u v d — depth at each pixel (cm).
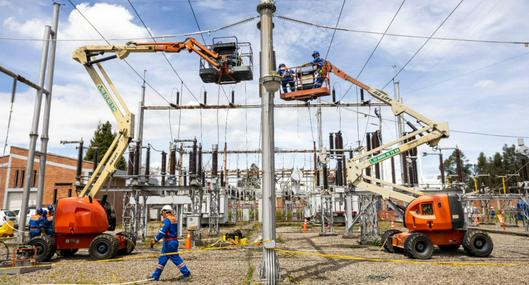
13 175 3897
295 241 2078
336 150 2456
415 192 1714
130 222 2177
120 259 1362
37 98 1689
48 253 1339
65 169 3828
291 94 1580
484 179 8462
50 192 3775
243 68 1461
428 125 1730
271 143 968
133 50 1595
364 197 2047
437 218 1415
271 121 980
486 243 1403
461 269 1130
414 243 1373
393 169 2528
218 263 1275
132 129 1633
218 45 1504
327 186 2583
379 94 1780
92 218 1395
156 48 1575
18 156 3934
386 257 1412
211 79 1527
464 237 1427
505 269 1124
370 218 2094
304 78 1589
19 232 1597
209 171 3788
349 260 1318
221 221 3562
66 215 1391
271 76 946
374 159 1781
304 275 1039
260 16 1038
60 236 1421
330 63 1688
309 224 3791
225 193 3612
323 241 2067
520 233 2383
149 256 1383
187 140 2647
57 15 1833
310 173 4522
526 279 975
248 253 1562
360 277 1016
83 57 1627
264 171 958
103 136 5631
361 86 1772
